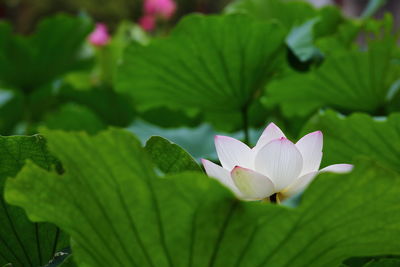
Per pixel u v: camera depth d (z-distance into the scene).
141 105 3.00
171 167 1.79
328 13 3.25
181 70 2.82
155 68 2.84
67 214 1.49
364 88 2.83
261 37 2.71
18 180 1.47
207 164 1.80
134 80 2.90
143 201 1.36
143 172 1.31
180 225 1.39
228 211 1.35
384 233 1.43
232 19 2.69
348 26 3.07
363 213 1.38
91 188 1.39
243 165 1.84
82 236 1.51
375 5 3.23
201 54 2.75
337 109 2.95
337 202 1.34
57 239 1.87
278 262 1.44
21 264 1.88
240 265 1.45
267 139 1.87
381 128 2.41
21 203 1.52
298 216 1.35
